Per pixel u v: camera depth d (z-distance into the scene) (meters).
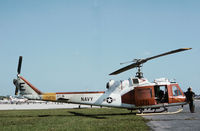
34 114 21.61
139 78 17.75
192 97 17.39
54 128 10.30
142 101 16.95
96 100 17.88
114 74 16.83
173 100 17.33
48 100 18.41
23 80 18.67
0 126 11.80
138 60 15.73
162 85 17.47
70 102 18.28
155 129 9.38
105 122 12.30
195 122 11.38
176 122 11.61
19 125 12.12
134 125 10.62
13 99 107.56
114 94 17.80
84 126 10.77
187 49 12.88
